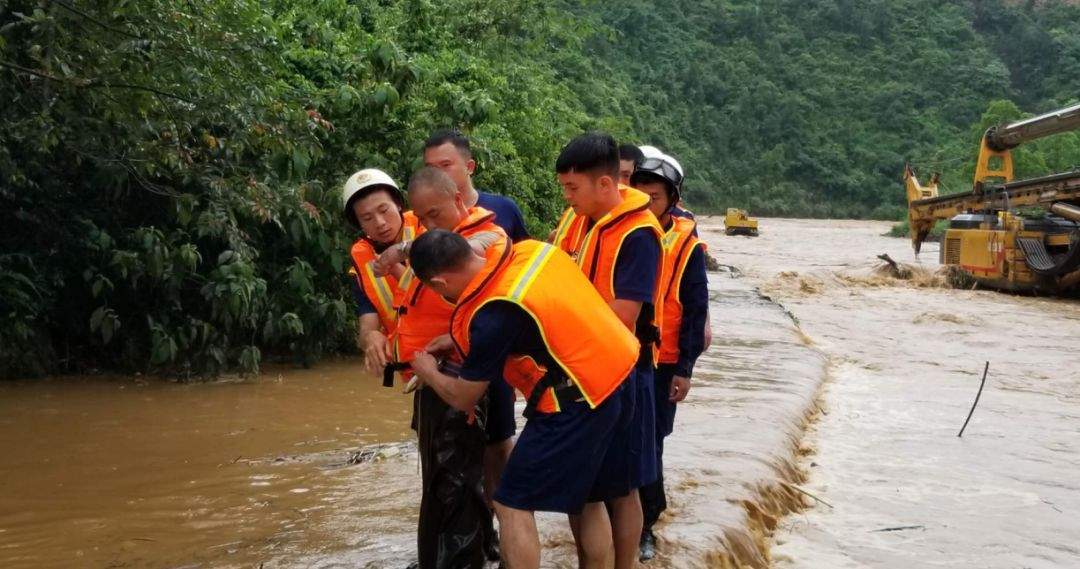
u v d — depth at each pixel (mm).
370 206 4301
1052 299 21672
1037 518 6406
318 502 5500
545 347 3604
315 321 9898
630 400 3826
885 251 37750
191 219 9305
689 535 4969
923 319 17375
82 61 7801
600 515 3934
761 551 5410
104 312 8711
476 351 3549
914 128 87062
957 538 5949
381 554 4566
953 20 99250
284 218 9836
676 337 4754
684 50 84500
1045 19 102938
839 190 83062
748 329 14062
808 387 9922
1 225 8953
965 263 23344
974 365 12906
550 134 17250
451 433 4008
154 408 8023
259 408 8141
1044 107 89688
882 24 97688
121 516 5250
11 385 8641
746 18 91125
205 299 9258
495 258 3648
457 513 3994
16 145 8672
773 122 84000
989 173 24562
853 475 7273
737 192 80000
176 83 8219
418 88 11422
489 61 17422
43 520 5176
